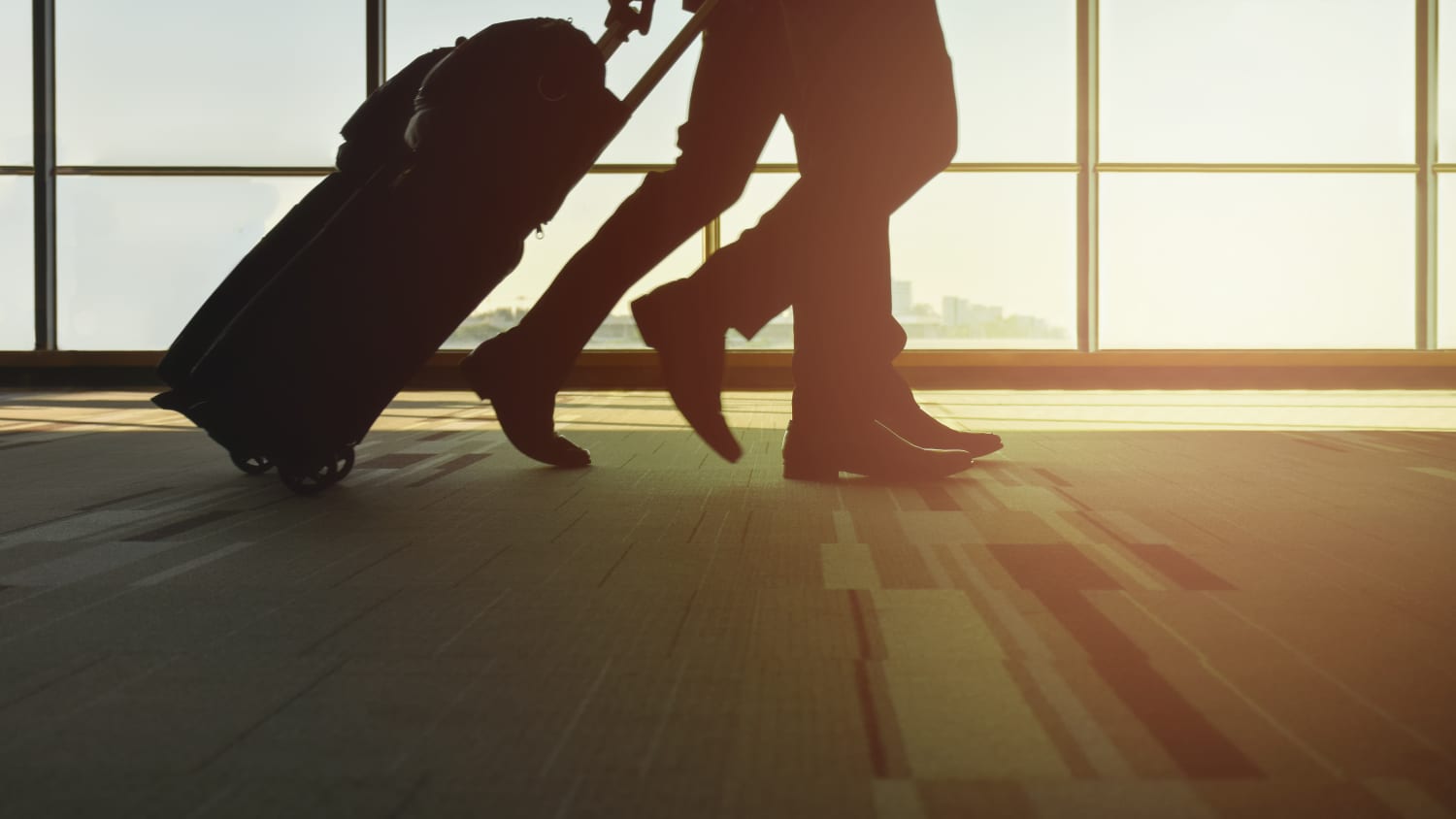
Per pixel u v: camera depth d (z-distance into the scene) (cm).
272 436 150
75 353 521
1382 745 58
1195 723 62
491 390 186
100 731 61
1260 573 103
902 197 160
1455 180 520
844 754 57
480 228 149
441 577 102
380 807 51
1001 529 128
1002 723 62
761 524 133
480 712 64
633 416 326
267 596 95
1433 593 94
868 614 88
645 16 163
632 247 177
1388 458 204
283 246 160
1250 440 243
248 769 55
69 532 127
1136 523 132
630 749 58
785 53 169
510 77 147
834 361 174
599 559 111
